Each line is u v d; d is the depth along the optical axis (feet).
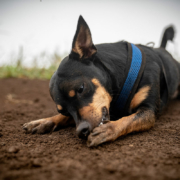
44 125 1.97
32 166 1.29
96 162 1.32
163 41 3.02
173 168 1.24
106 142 1.61
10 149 1.48
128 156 1.40
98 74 1.83
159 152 1.45
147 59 2.05
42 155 1.44
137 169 1.23
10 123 2.19
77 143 1.65
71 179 1.14
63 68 1.80
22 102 3.21
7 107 2.90
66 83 1.73
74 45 1.79
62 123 2.04
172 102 3.03
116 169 1.23
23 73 5.22
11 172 1.21
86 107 1.67
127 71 1.95
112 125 1.65
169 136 1.73
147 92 1.94
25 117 2.44
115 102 1.97
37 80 4.82
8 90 3.96
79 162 1.33
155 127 1.96
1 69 5.26
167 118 2.26
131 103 1.98
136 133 1.82
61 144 1.64
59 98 1.76
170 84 2.39
